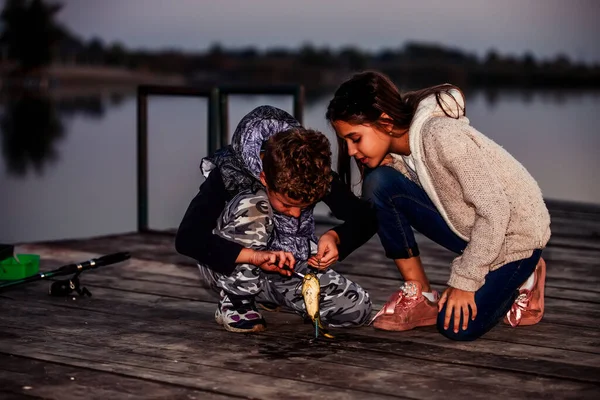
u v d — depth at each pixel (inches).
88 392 97.4
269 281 121.6
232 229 114.3
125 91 1582.2
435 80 2014.0
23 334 119.4
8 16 1530.5
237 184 115.1
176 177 378.3
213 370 104.5
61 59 1772.9
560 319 129.1
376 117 110.6
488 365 107.0
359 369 105.1
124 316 129.7
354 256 177.9
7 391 97.7
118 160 505.0
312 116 649.0
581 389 99.0
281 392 97.3
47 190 391.2
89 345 114.4
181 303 138.4
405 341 116.6
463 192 109.8
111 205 352.8
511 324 122.9
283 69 2095.2
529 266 117.5
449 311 113.0
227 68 2110.0
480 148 112.5
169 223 274.2
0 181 416.2
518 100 1171.9
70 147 565.6
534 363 107.9
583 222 226.4
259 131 111.9
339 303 119.6
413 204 122.3
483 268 110.2
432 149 110.4
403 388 98.8
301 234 120.3
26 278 140.7
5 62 1537.9
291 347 113.6
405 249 124.0
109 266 167.5
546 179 404.5
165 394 96.8
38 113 877.2
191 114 724.0
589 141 557.3
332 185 117.8
